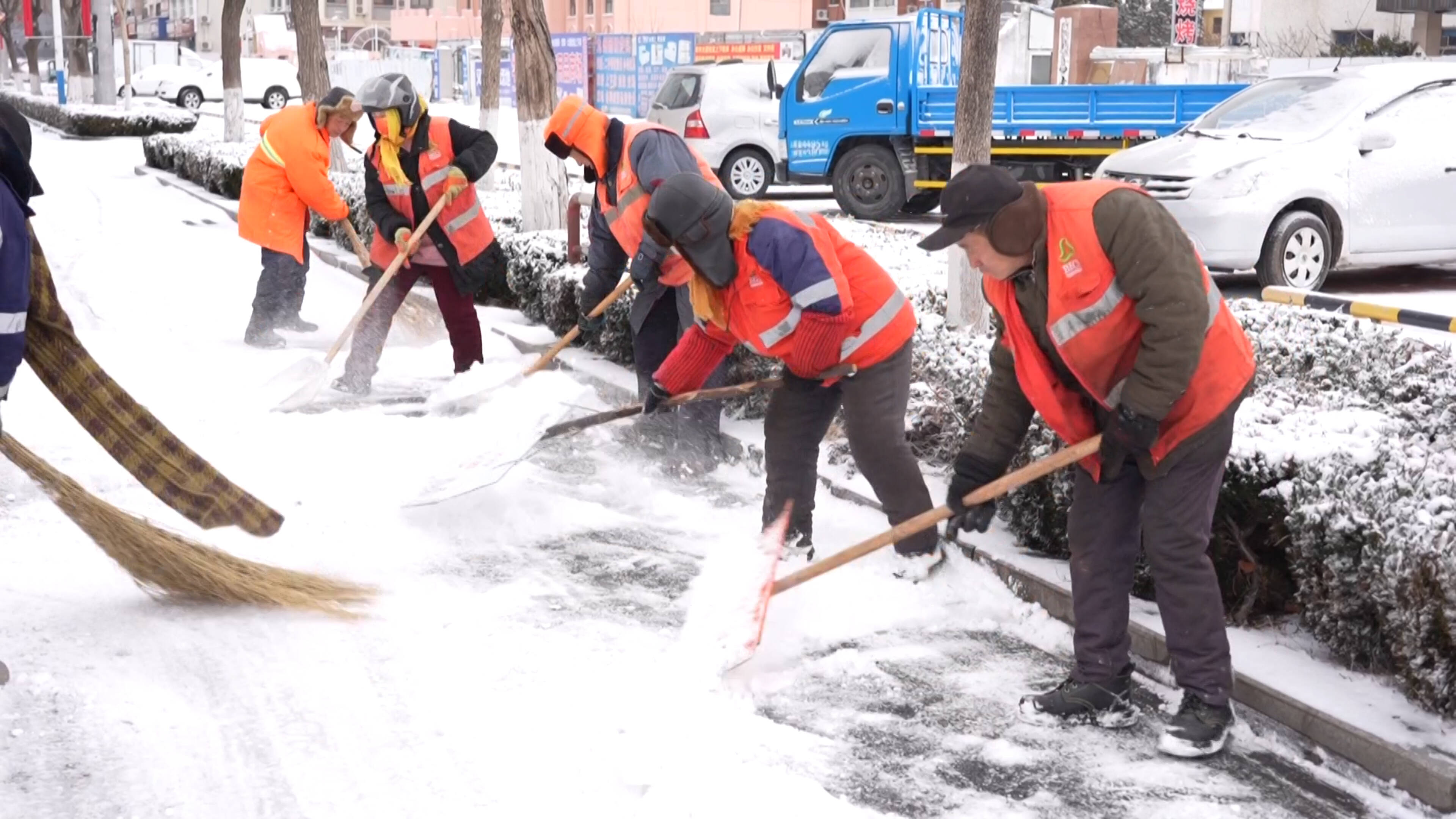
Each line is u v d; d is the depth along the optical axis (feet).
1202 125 38.63
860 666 13.55
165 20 290.56
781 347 14.58
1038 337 11.69
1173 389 10.82
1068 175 49.83
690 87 60.90
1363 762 11.07
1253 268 34.71
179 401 23.62
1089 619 12.24
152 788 10.93
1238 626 13.80
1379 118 35.53
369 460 20.18
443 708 12.39
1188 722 11.69
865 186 54.29
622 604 15.15
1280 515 13.17
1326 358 17.90
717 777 10.74
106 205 57.26
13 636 13.83
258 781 11.05
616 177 19.42
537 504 18.44
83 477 19.45
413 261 24.34
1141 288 10.84
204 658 13.47
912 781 11.26
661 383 16.12
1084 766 11.52
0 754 11.41
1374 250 35.29
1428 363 17.21
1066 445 14.71
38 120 129.49
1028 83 79.87
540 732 11.88
